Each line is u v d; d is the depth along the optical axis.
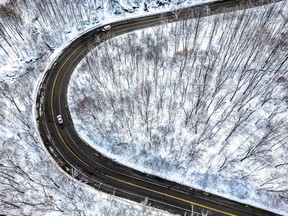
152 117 58.62
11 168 53.56
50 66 70.31
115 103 60.72
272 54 64.75
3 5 82.94
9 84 67.62
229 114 57.78
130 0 79.75
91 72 66.81
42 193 51.25
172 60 67.44
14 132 59.56
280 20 70.62
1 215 49.12
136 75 65.25
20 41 76.38
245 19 71.31
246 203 49.62
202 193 50.75
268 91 60.75
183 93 61.50
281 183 50.50
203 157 53.78
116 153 55.19
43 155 56.09
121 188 51.69
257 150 53.31
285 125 55.81
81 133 58.38
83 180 52.78
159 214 48.53
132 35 73.56
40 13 79.38
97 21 78.25
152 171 52.97
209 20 73.69
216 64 65.56
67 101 63.78
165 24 74.44
